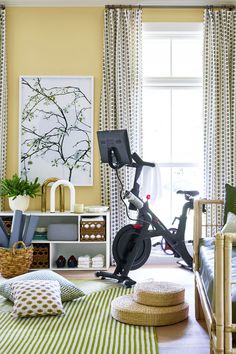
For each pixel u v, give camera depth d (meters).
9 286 3.72
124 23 5.33
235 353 1.98
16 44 5.44
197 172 5.59
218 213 5.29
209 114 5.30
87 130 5.40
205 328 3.20
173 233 4.96
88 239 4.96
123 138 4.14
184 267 5.11
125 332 3.10
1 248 4.67
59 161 5.40
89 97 5.40
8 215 5.03
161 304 3.35
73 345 2.85
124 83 5.34
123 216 5.30
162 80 5.52
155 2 5.37
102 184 5.37
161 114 5.60
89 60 5.44
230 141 5.28
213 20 5.29
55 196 5.43
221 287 1.99
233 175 5.29
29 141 5.40
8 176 5.45
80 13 5.43
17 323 3.25
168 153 5.61
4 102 5.37
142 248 4.64
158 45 5.56
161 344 2.90
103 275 4.59
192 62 5.57
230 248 1.99
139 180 5.23
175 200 5.59
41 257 5.02
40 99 5.40
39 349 2.78
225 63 5.26
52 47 5.44
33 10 5.43
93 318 3.38
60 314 3.43
